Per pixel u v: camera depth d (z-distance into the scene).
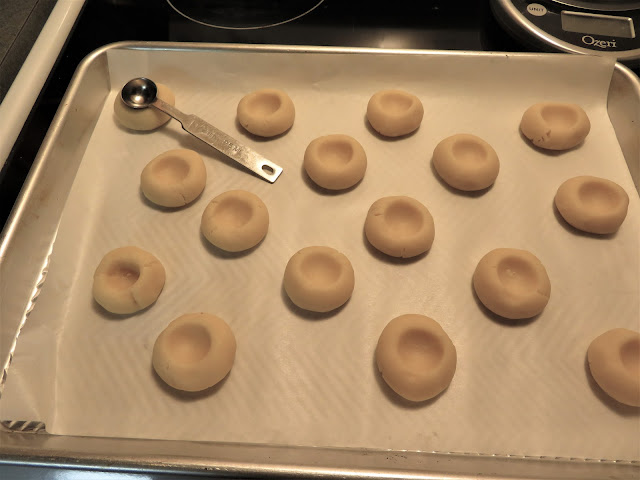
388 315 0.31
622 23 0.41
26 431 0.27
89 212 0.35
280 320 0.31
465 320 0.31
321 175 0.35
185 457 0.24
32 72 0.38
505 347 0.30
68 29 0.41
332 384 0.29
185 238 0.34
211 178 0.37
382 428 0.28
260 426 0.28
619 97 0.39
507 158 0.38
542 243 0.34
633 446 0.27
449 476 0.24
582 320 0.31
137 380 0.29
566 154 0.38
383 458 0.26
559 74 0.39
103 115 0.40
